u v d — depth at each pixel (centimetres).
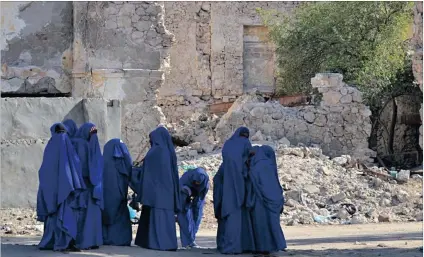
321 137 3753
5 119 2536
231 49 5028
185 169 3161
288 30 4394
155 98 3569
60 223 1745
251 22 5028
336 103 3766
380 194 2977
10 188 2522
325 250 1902
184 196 1933
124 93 3547
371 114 3853
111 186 1889
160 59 3591
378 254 1806
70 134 1820
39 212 1788
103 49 3559
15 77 3562
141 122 3550
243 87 5031
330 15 4188
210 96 5022
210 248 1961
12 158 2528
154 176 1870
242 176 1838
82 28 3559
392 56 4050
